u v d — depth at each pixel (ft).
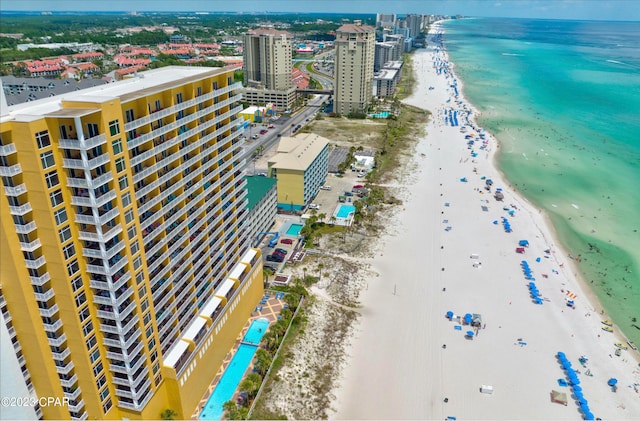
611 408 292.40
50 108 183.42
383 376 311.47
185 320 270.26
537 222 542.98
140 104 207.10
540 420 282.56
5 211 171.53
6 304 190.90
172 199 240.12
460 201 593.01
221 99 281.33
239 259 344.28
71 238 187.93
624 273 447.01
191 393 271.69
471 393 300.40
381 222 530.27
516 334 355.56
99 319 211.61
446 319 370.12
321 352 327.67
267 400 284.00
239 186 320.70
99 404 222.69
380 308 380.58
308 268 427.33
